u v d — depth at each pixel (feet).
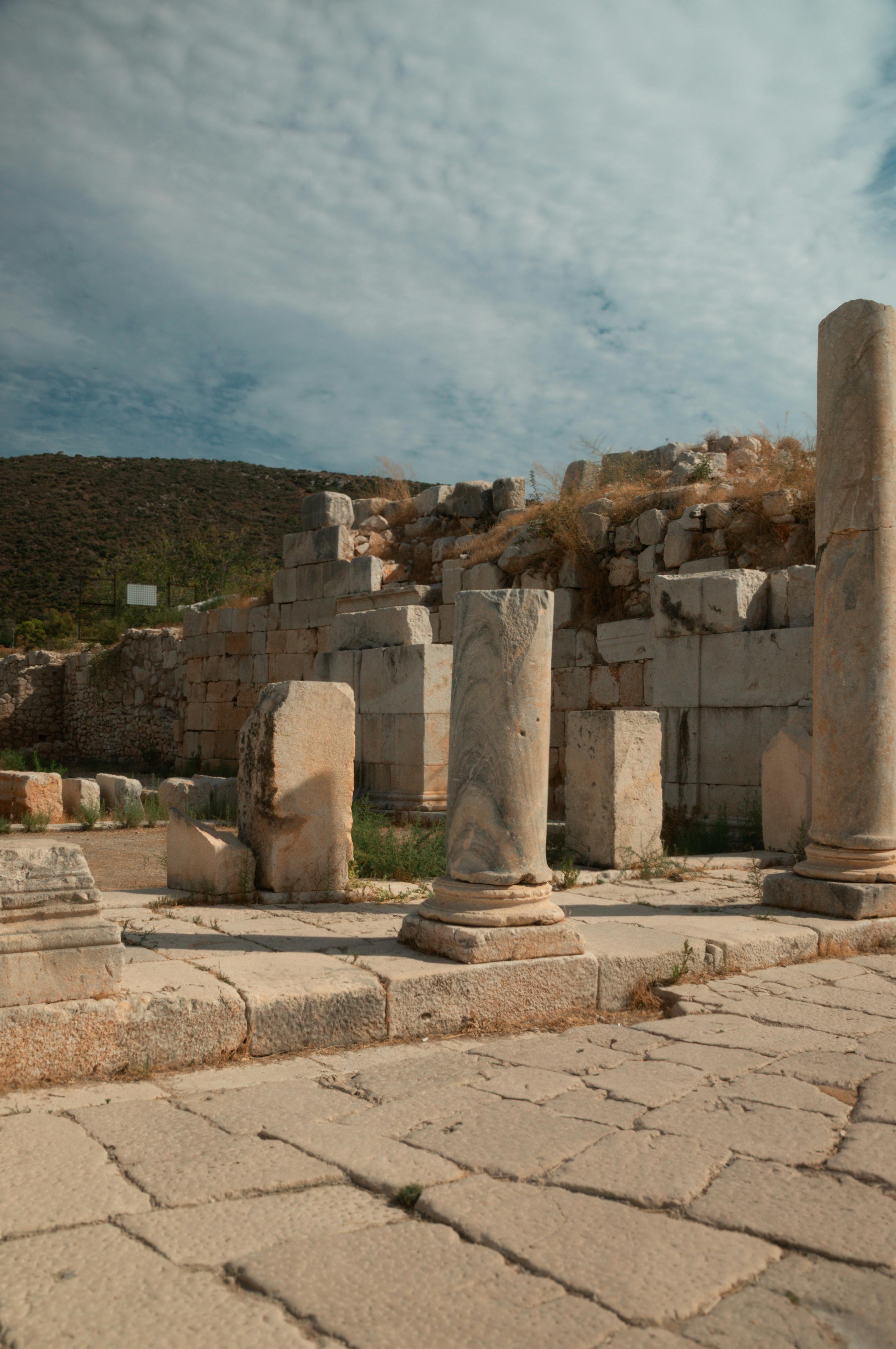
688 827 34.50
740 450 51.57
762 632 34.78
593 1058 13.78
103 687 84.84
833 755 22.36
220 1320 7.26
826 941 20.38
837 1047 14.24
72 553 172.45
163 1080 12.73
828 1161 10.21
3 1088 11.98
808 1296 7.70
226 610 66.44
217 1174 9.66
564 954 16.88
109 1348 6.91
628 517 45.60
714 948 18.74
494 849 16.85
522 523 50.80
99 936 12.83
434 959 16.40
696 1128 11.07
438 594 52.85
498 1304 7.52
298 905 22.24
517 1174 9.78
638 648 42.47
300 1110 11.50
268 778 22.76
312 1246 8.34
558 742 46.47
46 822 40.09
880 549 21.93
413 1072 13.10
